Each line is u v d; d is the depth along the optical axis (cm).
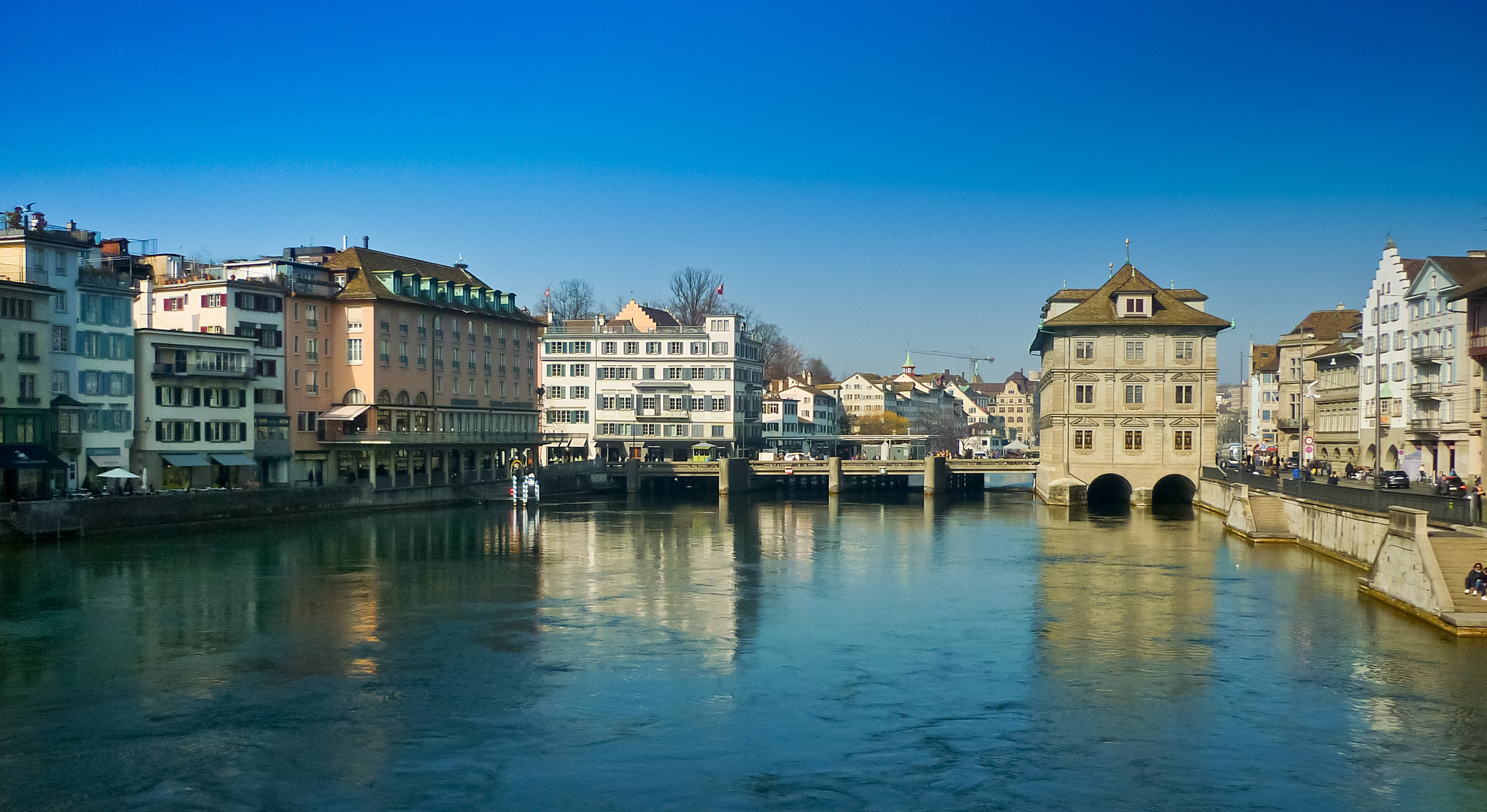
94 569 6638
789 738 3528
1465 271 8994
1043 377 13425
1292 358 14662
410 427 12075
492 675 4256
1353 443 11269
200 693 4003
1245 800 3038
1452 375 8906
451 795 3081
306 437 11231
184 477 9844
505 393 14050
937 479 14500
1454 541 4959
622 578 6619
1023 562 7312
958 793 3092
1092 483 12025
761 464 14862
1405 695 3919
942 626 5147
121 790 3114
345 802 3034
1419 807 2994
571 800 3044
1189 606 5581
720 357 16712
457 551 7788
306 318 11250
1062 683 4138
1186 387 11138
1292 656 4475
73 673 4269
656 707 3850
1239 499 8775
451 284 13000
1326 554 7206
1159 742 3488
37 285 8381
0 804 3016
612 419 16888
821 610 5553
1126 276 11506
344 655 4556
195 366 9912
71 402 8675
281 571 6719
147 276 10469
